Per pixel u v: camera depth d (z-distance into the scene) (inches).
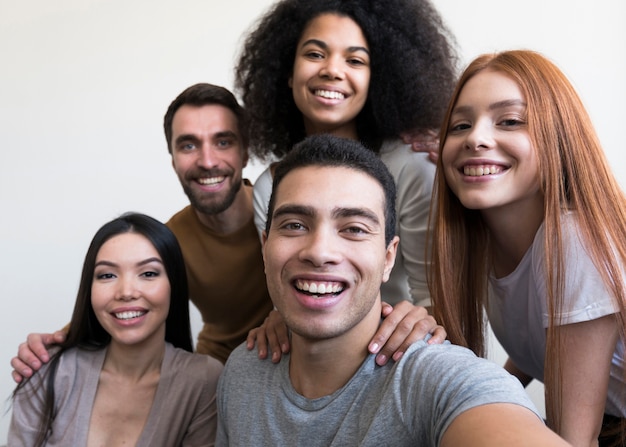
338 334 37.5
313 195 37.3
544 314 45.6
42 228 97.4
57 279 97.6
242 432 42.2
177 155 65.5
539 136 44.9
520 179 45.6
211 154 64.0
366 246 37.4
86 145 96.7
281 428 40.1
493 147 45.5
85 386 55.6
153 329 55.1
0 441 95.9
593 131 46.2
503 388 29.9
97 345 57.2
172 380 55.7
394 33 60.4
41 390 55.6
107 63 95.8
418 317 40.7
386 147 62.3
